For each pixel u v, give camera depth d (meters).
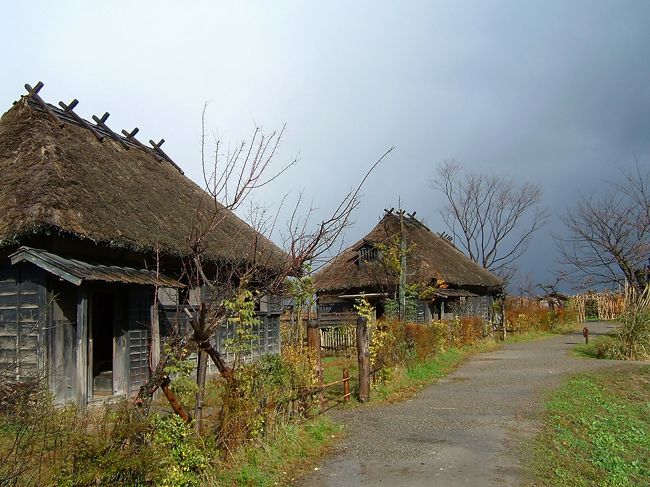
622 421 10.40
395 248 20.59
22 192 9.65
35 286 9.36
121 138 15.42
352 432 8.65
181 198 14.98
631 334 18.47
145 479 4.73
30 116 11.96
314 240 7.12
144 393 5.84
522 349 22.27
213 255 12.30
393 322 14.47
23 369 9.05
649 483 7.31
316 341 10.05
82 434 4.69
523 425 9.04
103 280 8.98
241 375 6.87
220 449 6.27
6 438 4.86
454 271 27.61
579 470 7.23
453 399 11.46
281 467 6.61
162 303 12.18
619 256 27.14
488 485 6.20
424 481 6.34
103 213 10.44
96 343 14.31
